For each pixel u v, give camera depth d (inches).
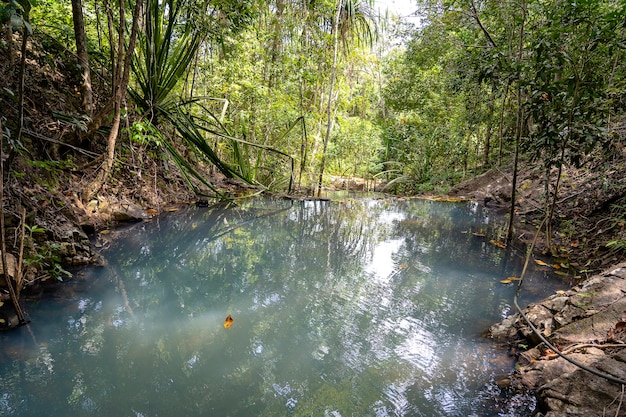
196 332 86.0
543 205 193.9
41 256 102.8
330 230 190.7
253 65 284.7
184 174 207.8
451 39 238.2
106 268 120.9
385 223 210.8
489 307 102.7
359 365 74.7
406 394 66.0
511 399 64.7
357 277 124.8
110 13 158.2
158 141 181.8
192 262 134.7
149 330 86.0
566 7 117.2
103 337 81.7
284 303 103.8
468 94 298.4
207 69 266.4
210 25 195.2
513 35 172.1
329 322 92.7
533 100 132.0
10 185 109.4
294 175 320.5
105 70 202.7
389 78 470.9
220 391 65.6
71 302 96.7
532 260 142.6
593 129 120.4
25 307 91.5
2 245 80.2
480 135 378.6
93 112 181.8
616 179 161.6
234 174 249.6
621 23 112.1
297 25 313.0
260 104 294.7
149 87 196.7
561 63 123.6
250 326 89.7
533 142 143.8
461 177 365.7
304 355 77.7
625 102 129.6
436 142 395.2
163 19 202.5
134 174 192.5
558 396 59.9
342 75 353.1
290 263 138.6
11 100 139.9
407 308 101.7
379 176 438.0
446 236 181.2
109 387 65.4
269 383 68.1
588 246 144.4
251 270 129.6
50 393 63.1
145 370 70.7
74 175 154.8
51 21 188.9
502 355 78.8
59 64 183.5
